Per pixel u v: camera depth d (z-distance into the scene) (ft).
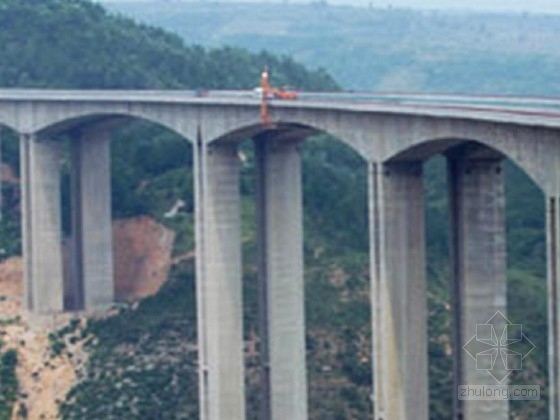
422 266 517.14
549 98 515.91
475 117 447.42
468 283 496.23
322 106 538.06
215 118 611.47
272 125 574.15
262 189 613.52
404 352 514.68
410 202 512.63
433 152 497.05
